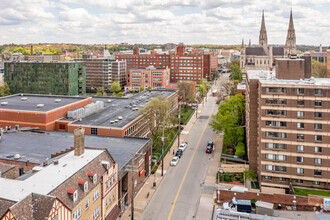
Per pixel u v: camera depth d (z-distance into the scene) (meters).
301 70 72.81
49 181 42.31
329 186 64.88
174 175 78.56
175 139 109.88
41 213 35.50
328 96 63.19
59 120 90.81
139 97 133.38
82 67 168.25
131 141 77.25
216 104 174.62
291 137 66.12
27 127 87.62
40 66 160.38
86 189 44.41
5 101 102.88
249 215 55.62
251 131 76.12
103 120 90.69
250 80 75.56
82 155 52.44
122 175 58.56
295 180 67.00
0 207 35.69
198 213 59.91
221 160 88.12
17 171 56.22
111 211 53.16
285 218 54.53
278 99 66.38
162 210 60.88
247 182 73.56
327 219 56.41
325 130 63.91
